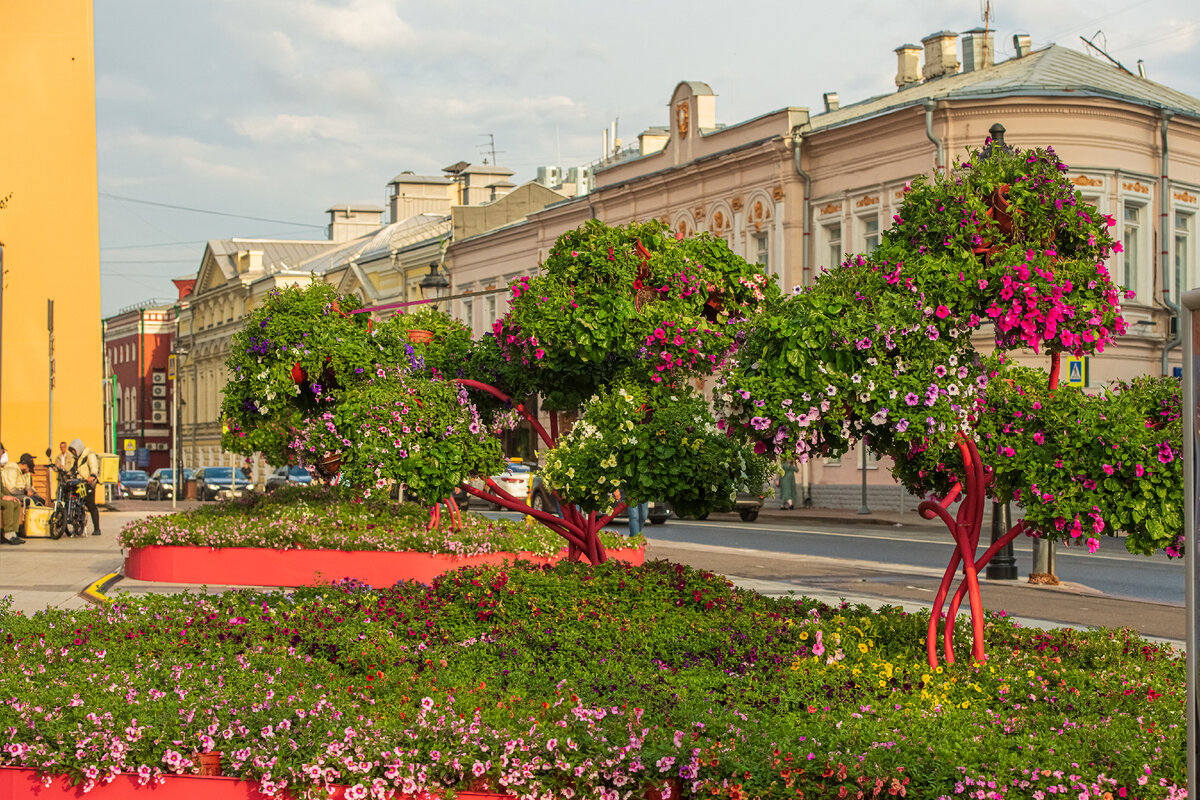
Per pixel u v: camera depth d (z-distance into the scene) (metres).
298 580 15.60
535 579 8.71
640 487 8.60
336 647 7.82
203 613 8.83
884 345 6.60
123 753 5.77
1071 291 7.37
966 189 7.57
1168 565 20.50
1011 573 17.55
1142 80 38.09
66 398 36.03
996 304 7.27
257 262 89.00
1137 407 6.84
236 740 5.83
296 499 18.58
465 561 15.70
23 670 7.07
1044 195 7.71
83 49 36.06
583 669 7.26
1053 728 6.11
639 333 8.92
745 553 22.33
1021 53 40.38
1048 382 7.62
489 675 7.20
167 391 117.00
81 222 36.06
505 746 5.57
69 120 36.03
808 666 7.10
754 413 6.60
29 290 35.72
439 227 71.50
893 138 35.69
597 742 5.56
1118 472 6.44
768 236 40.44
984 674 6.91
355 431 9.72
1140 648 8.20
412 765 5.56
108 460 36.59
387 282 68.62
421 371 10.97
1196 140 35.94
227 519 16.47
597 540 10.15
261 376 12.72
